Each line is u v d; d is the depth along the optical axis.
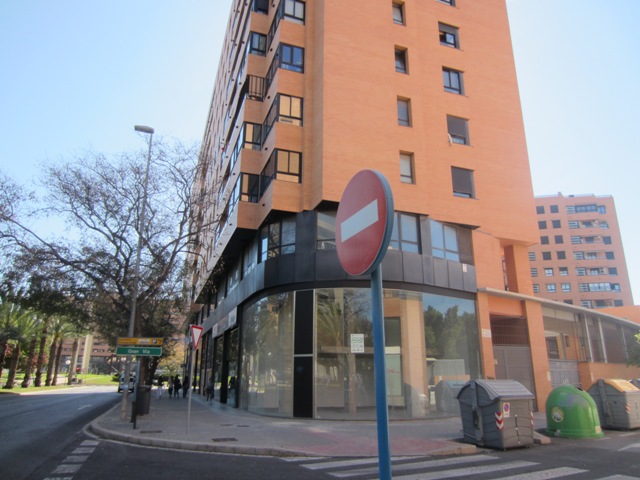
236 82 27.92
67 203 17.66
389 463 2.74
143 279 18.42
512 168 22.89
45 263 17.25
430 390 17.41
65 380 76.31
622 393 13.27
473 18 24.67
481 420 10.60
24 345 47.94
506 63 24.73
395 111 20.05
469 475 7.38
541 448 10.28
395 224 18.55
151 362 34.06
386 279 17.45
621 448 10.07
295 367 16.92
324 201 17.94
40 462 8.63
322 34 20.00
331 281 17.36
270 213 19.11
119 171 18.44
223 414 18.62
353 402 16.36
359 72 19.86
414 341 17.52
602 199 91.25
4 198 16.58
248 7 25.83
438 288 18.78
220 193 24.56
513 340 20.95
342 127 18.86
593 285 85.50
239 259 25.38
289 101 20.06
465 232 21.05
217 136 39.75
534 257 89.56
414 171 19.62
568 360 22.41
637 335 27.41
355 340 13.49
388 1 21.61
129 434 11.89
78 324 20.33
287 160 19.27
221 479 7.18
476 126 22.67
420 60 22.38
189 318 23.30
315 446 10.25
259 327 19.84
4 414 19.61
